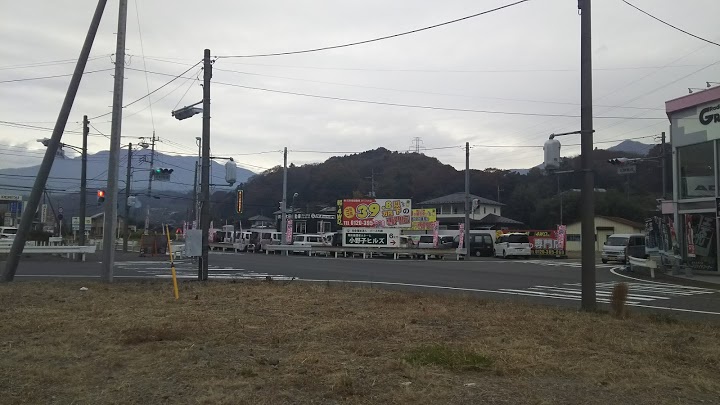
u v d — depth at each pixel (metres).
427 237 49.25
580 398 5.32
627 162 34.00
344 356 6.80
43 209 70.38
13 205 68.25
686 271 23.91
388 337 8.08
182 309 10.62
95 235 76.88
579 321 9.88
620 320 10.13
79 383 5.60
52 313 9.88
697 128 26.08
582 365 6.54
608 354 7.21
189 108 18.48
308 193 91.94
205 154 18.31
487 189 91.44
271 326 8.84
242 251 49.66
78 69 16.77
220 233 57.91
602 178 82.12
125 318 9.41
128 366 6.26
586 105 11.89
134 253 40.62
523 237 44.09
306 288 14.84
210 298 12.45
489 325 9.27
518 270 27.17
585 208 11.84
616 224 62.88
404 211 44.69
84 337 7.80
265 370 6.11
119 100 16.88
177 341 7.59
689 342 8.16
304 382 5.64
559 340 8.06
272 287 15.02
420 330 8.68
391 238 44.03
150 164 55.00
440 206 80.06
